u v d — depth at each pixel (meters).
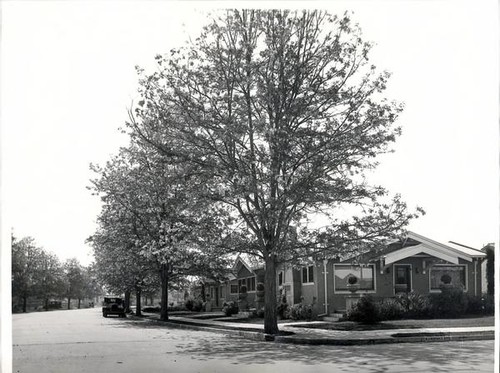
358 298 25.91
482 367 11.98
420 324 22.98
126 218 35.16
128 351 15.94
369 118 19.22
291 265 22.41
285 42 19.55
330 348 16.48
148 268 36.59
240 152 19.78
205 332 24.52
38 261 77.88
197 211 21.69
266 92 19.08
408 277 30.56
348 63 19.78
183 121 19.78
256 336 20.62
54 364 13.11
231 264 36.56
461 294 27.66
